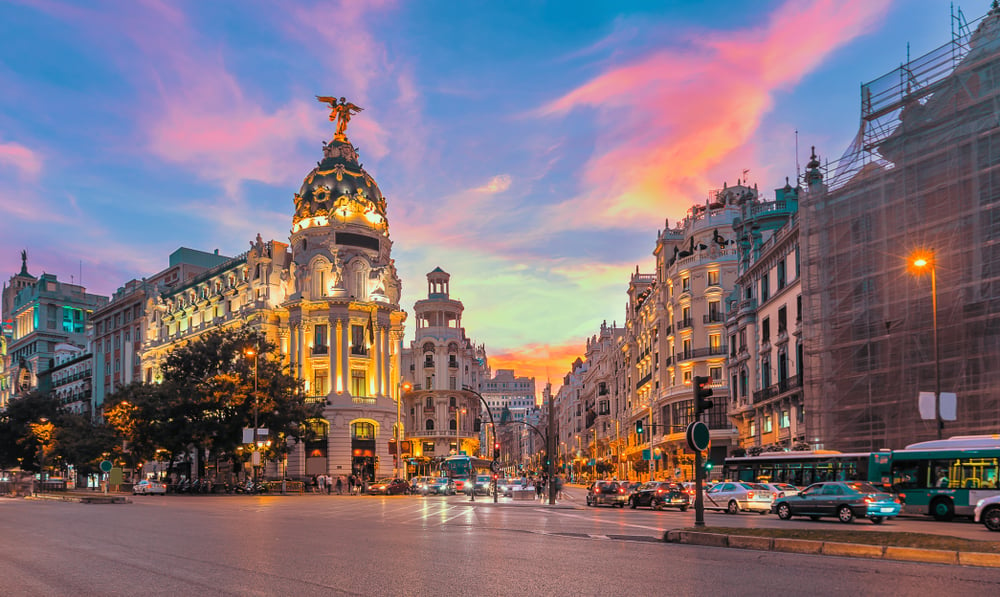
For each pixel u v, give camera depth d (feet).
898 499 113.09
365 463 321.52
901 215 136.98
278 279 338.75
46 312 527.40
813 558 56.59
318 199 334.65
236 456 268.82
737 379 228.63
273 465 317.01
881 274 139.54
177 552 61.41
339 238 331.77
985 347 120.78
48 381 506.48
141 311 412.98
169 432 252.42
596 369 487.61
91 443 305.73
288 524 96.27
